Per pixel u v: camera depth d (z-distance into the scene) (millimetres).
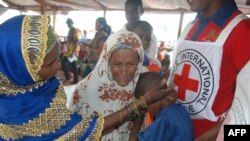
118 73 1649
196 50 1607
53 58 1234
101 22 5352
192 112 1647
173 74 1774
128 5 3316
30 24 1187
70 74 8711
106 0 12359
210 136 1519
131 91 1742
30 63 1179
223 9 1555
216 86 1538
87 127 1309
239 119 1364
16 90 1231
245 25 1460
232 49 1477
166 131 1536
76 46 8312
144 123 1789
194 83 1612
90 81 1758
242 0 7199
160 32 14539
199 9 1625
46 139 1250
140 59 1700
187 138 1524
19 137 1217
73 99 1799
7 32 1161
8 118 1190
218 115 1564
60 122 1271
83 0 12961
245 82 1374
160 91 1478
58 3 14211
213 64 1533
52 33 1232
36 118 1233
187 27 1798
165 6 11359
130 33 1644
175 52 1789
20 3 15531
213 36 1561
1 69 1180
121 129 1746
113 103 1737
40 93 1302
